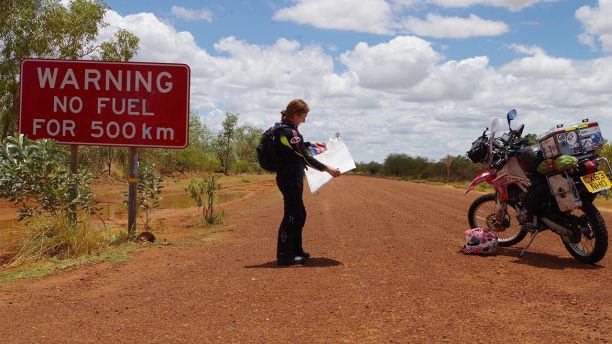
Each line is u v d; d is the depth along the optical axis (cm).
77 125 931
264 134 673
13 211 1548
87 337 409
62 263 730
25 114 932
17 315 473
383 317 446
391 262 688
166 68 927
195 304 496
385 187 2986
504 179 732
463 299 502
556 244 831
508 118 735
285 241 672
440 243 847
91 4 2402
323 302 494
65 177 880
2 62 2219
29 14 2198
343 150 713
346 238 910
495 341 388
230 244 866
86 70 928
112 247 852
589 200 664
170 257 751
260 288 551
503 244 806
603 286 555
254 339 397
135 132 929
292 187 665
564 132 654
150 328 428
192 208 1683
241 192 2677
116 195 2305
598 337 395
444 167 5844
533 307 476
